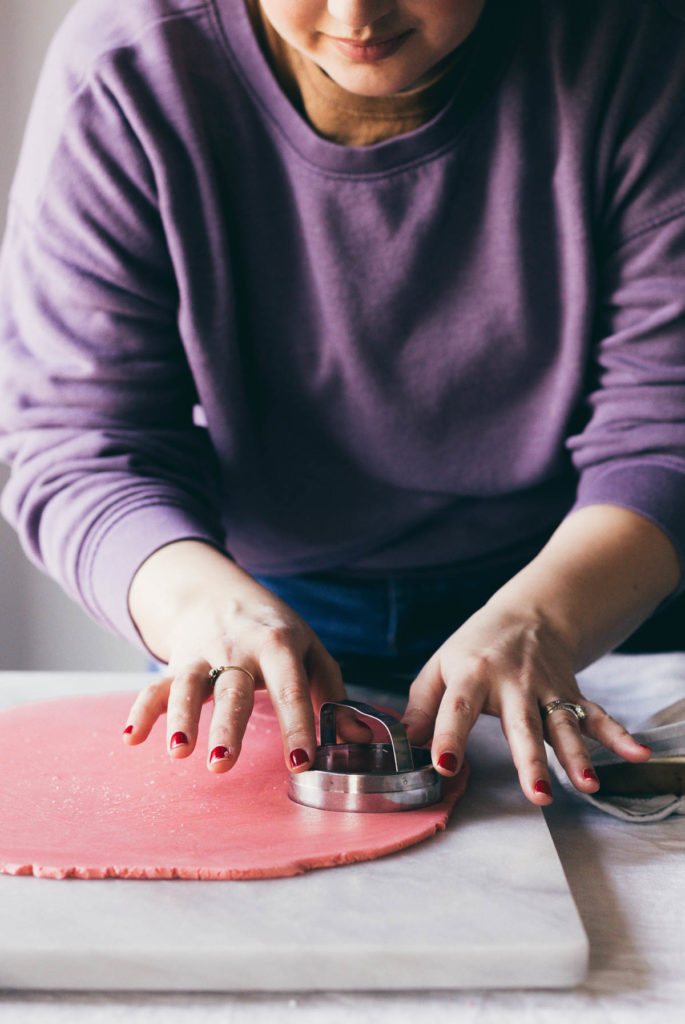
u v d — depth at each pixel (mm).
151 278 930
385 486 1003
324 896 504
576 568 786
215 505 989
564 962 451
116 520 851
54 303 937
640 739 680
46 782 656
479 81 863
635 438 884
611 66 869
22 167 988
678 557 832
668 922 521
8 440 973
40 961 450
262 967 451
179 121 880
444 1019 437
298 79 879
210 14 879
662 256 890
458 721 650
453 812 628
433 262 909
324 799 616
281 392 980
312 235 909
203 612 745
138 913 484
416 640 1079
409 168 875
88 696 848
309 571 1081
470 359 935
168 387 962
